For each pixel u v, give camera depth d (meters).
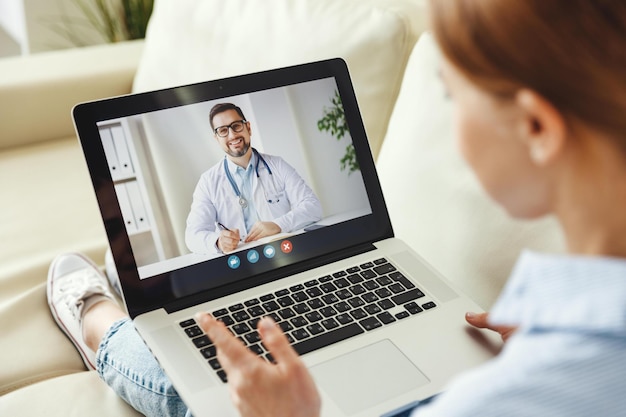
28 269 1.26
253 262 0.89
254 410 0.56
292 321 0.83
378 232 0.96
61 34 2.52
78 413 0.95
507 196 0.44
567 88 0.37
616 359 0.37
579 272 0.40
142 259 0.85
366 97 1.17
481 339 0.81
